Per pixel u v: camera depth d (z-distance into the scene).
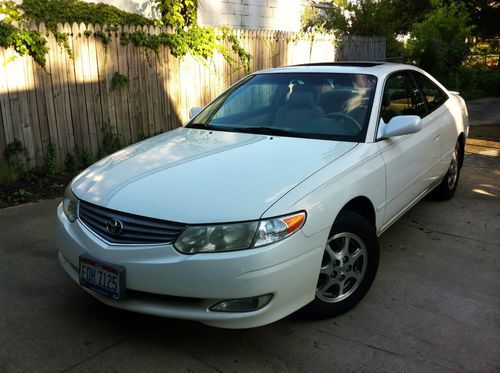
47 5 6.11
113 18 6.86
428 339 2.99
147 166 3.25
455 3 19.05
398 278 3.79
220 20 10.27
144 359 2.81
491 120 11.82
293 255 2.70
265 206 2.67
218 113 4.35
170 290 2.63
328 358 2.81
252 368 2.73
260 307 2.68
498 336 3.03
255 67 9.37
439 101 5.23
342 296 3.23
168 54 7.64
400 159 3.83
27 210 5.20
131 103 7.25
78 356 2.84
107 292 2.77
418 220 5.05
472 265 4.03
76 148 6.62
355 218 3.20
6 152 5.84
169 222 2.64
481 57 25.19
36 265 3.97
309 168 3.07
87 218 2.98
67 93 6.40
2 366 2.73
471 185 6.32
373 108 3.78
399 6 23.08
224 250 2.59
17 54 5.80
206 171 3.06
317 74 4.29
